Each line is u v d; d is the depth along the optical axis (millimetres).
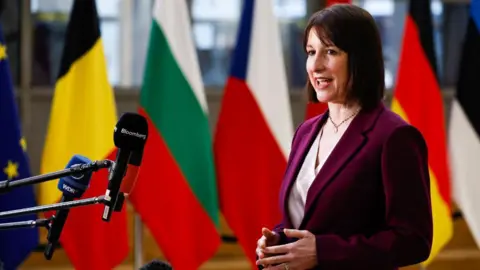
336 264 3254
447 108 10469
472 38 7016
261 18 7055
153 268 3320
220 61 10180
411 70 7102
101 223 6477
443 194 6992
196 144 6789
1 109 6207
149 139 6711
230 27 10180
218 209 7324
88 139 6652
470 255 9562
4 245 6148
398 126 3342
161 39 6848
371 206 3361
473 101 7016
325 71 3439
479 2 6992
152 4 9984
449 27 10531
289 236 3336
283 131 6965
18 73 9805
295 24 10227
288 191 3580
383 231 3299
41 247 8055
